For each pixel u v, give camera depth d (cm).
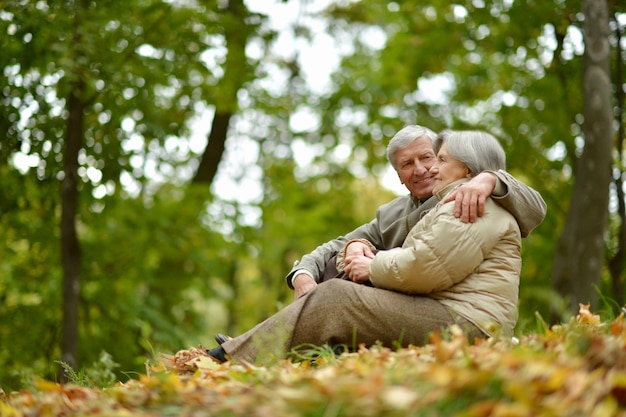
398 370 285
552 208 1273
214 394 297
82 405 310
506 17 1108
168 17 1044
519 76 1224
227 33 1123
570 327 365
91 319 1195
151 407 294
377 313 402
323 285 415
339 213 1716
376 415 240
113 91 1006
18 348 1152
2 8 920
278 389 269
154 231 1202
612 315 462
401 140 509
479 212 403
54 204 1076
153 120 1075
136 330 1183
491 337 380
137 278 1221
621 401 247
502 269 407
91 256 1189
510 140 1246
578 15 1050
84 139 1054
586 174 823
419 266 397
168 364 426
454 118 1370
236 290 1638
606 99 816
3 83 980
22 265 1180
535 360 260
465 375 249
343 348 409
